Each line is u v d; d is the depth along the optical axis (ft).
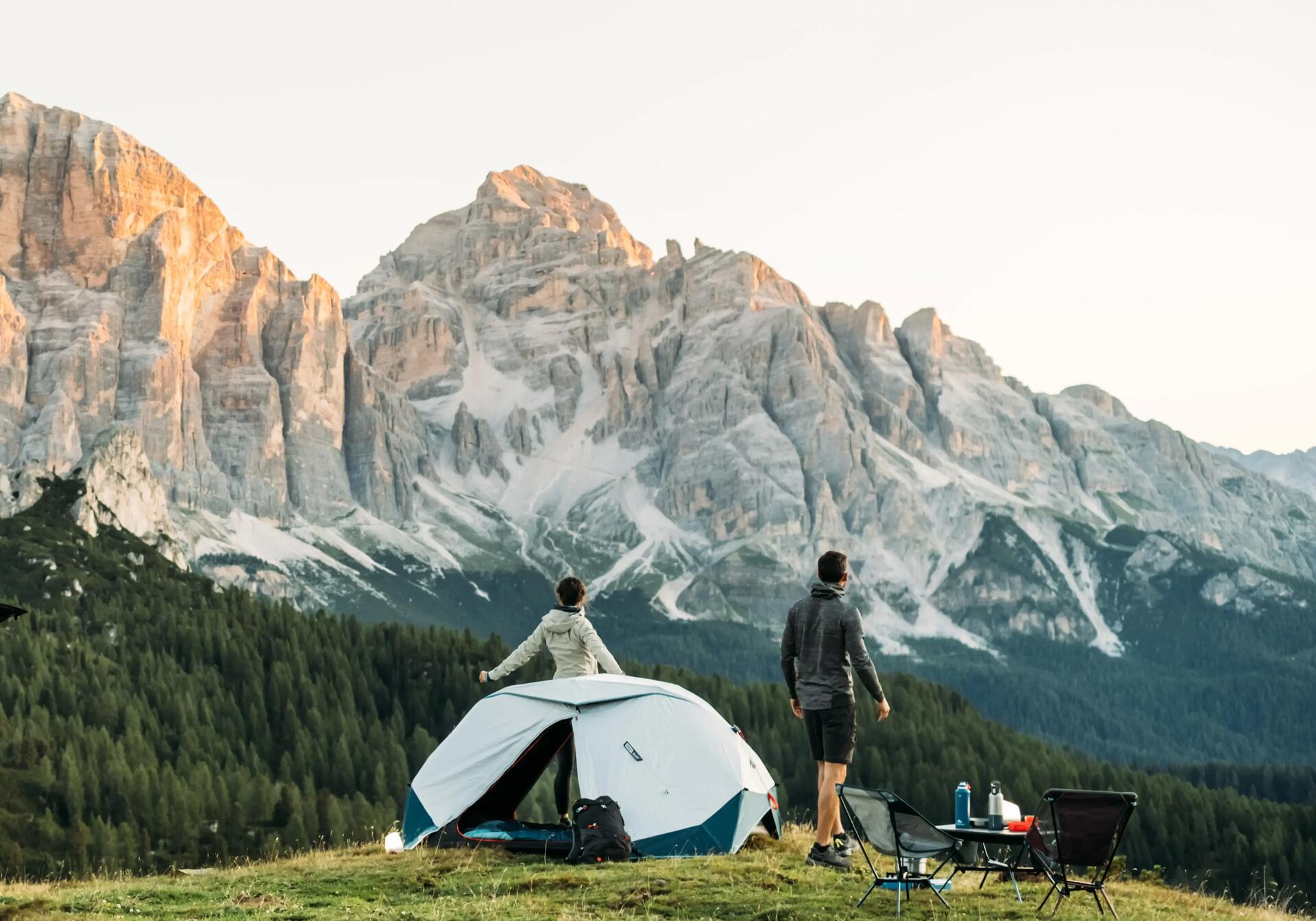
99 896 79.77
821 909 71.82
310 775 618.44
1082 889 75.00
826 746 84.17
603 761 94.48
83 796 500.74
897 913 71.10
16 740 541.34
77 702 631.56
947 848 74.02
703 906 72.84
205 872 94.68
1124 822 71.92
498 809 103.09
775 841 96.53
